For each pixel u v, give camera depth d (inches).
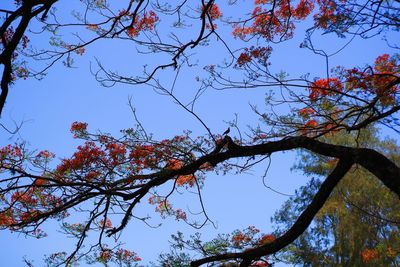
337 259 763.4
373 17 232.1
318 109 274.1
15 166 269.3
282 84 246.1
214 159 187.2
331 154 173.3
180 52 239.1
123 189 196.5
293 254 412.2
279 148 180.9
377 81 275.7
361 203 727.1
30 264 248.5
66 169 299.0
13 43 143.9
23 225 223.6
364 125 224.8
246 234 309.0
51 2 153.2
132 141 285.1
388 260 691.4
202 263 174.4
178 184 334.6
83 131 319.3
